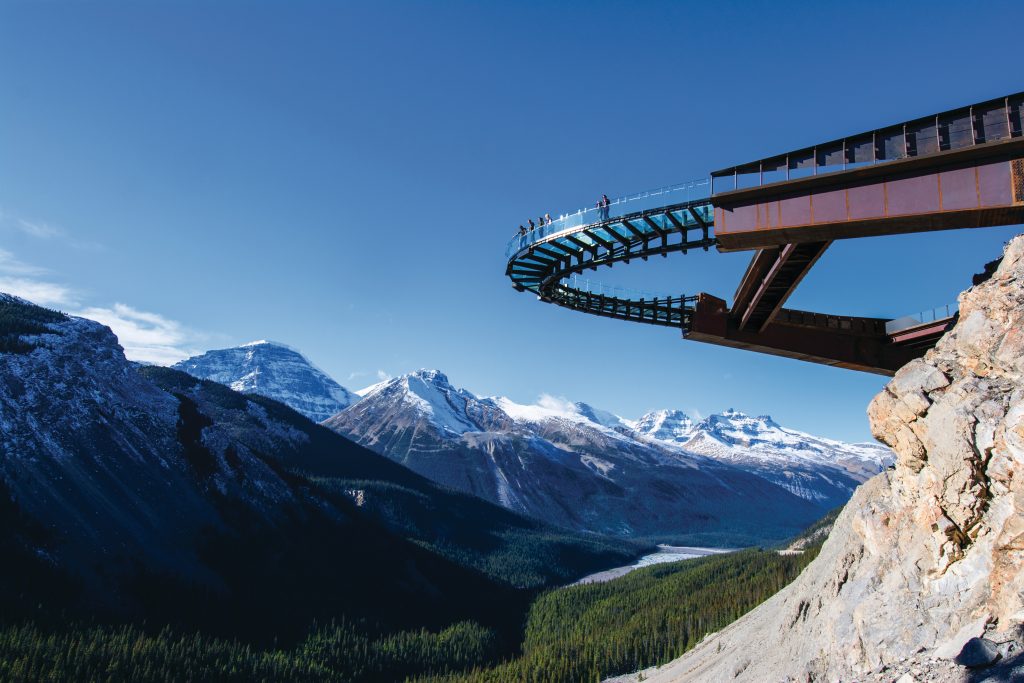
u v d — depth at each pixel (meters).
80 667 135.88
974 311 42.91
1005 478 36.34
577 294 68.94
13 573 169.12
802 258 54.03
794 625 59.19
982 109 39.81
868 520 49.25
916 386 43.88
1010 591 30.81
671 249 55.97
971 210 39.38
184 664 153.75
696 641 168.00
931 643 37.66
